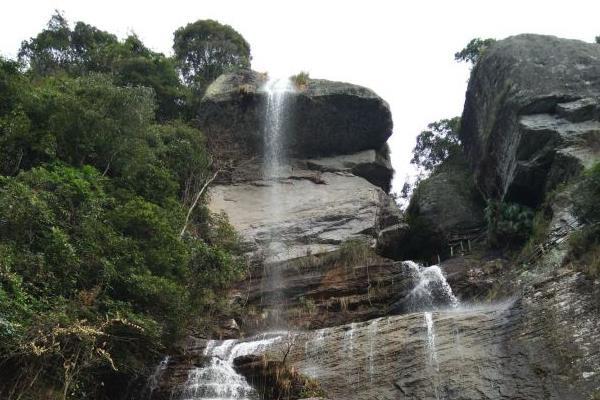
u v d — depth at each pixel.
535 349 12.16
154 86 27.50
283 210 22.47
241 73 27.34
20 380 10.41
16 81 17.45
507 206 19.42
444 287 17.50
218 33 34.47
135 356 12.87
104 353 10.97
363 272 18.38
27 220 12.09
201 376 13.00
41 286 11.61
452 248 22.28
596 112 19.61
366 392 12.32
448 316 13.55
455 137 30.83
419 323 13.54
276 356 13.65
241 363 13.16
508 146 20.80
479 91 24.42
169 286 12.73
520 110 20.48
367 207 22.17
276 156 25.20
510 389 11.54
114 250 12.79
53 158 15.81
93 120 16.70
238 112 25.25
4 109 16.73
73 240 12.66
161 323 12.94
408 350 12.89
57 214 13.05
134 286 12.45
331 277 18.44
